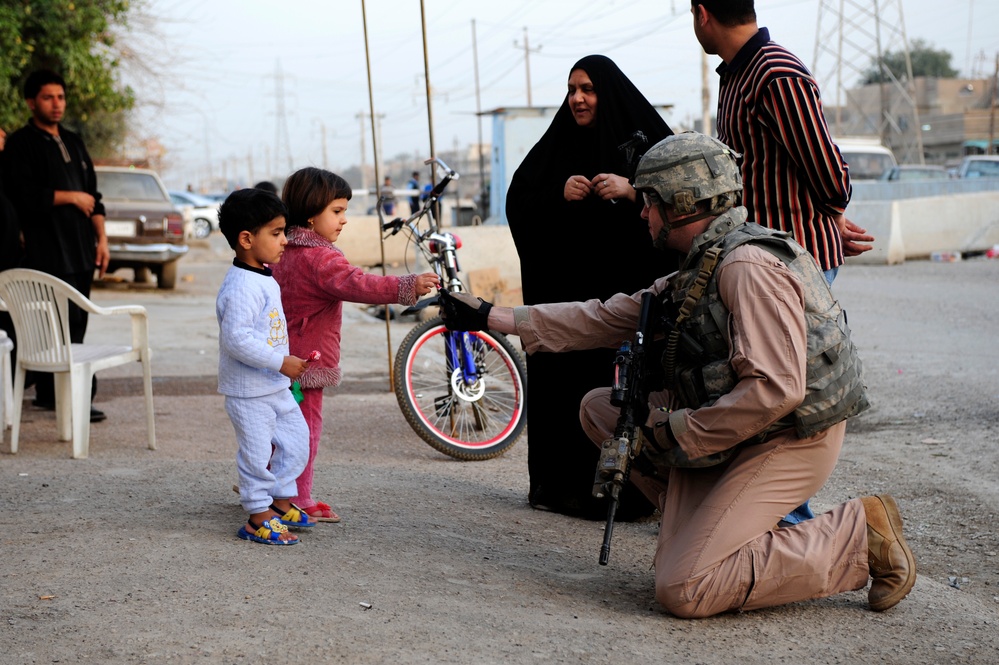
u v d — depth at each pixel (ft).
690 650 9.43
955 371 27.07
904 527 15.02
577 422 14.25
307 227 12.84
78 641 8.80
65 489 14.44
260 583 10.29
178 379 26.86
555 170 14.25
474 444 18.83
